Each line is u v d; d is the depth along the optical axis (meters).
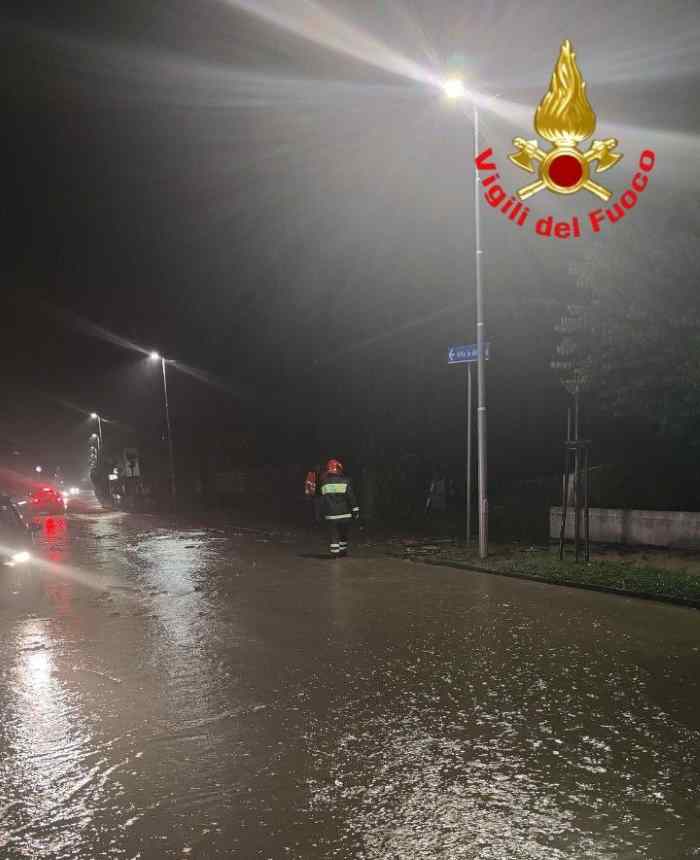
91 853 3.79
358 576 13.17
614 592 10.80
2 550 15.39
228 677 6.89
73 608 10.55
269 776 4.67
